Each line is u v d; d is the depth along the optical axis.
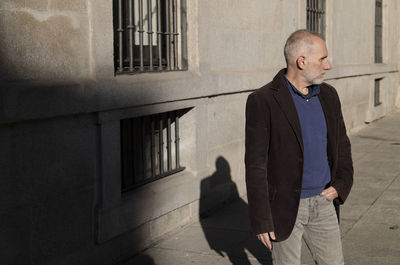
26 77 3.63
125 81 4.55
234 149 6.62
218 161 6.26
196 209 5.77
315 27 9.83
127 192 4.89
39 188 3.78
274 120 2.96
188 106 5.54
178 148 5.72
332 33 10.41
